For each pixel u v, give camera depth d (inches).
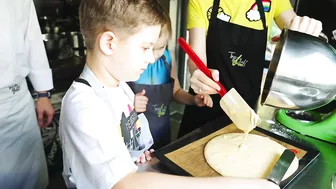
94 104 24.3
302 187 25.7
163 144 47.5
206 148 30.8
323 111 38.1
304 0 51.2
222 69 47.1
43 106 54.8
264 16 45.8
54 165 76.0
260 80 48.1
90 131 22.4
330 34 49.3
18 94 47.2
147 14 23.9
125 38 23.9
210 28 45.3
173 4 83.7
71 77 73.1
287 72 25.0
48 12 83.6
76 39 77.5
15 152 48.9
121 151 22.7
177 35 87.4
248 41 46.0
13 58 44.1
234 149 30.6
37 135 53.3
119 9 23.3
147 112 45.9
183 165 28.1
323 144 33.1
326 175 27.5
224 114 42.6
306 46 25.2
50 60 71.1
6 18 42.0
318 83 25.3
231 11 45.1
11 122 46.6
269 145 31.6
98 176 21.3
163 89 46.2
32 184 53.8
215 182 22.6
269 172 27.4
